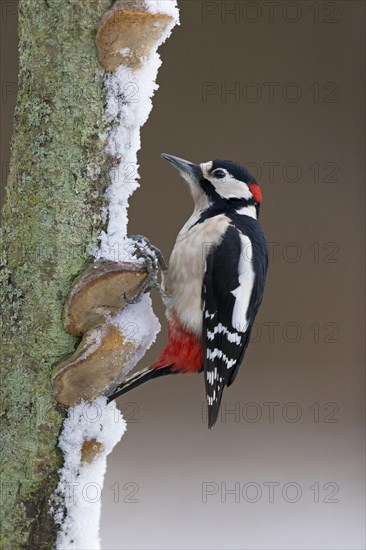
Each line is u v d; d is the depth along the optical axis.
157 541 9.70
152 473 11.15
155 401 12.23
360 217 13.09
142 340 4.94
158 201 12.12
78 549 4.90
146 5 4.72
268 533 10.09
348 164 12.66
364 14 12.52
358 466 11.64
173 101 12.19
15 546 4.88
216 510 10.57
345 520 10.50
